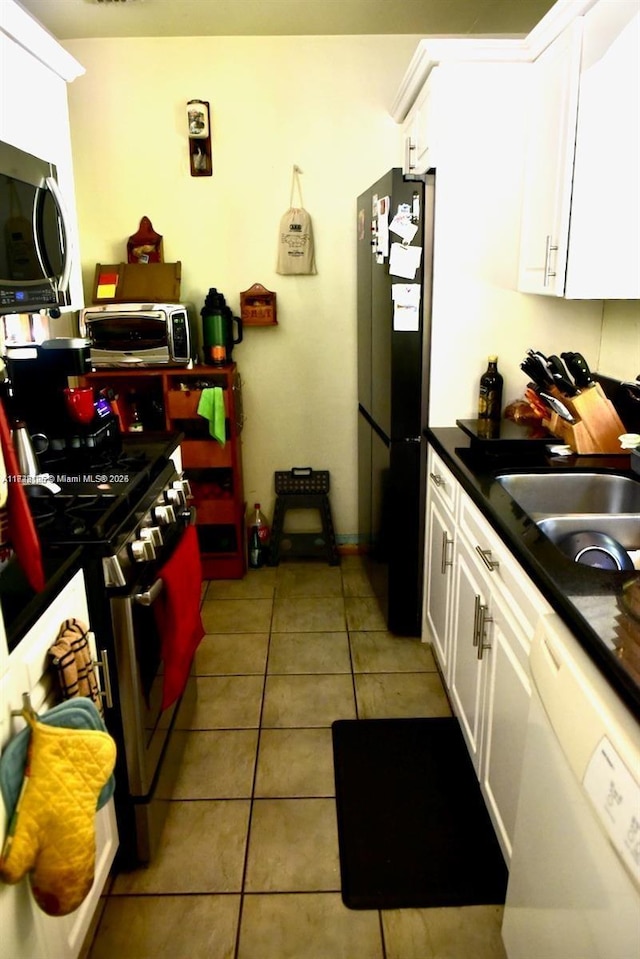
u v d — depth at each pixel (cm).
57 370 196
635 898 81
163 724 183
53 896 107
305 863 176
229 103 318
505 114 231
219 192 328
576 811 99
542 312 250
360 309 323
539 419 243
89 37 308
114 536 144
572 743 99
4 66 145
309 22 293
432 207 239
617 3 166
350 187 328
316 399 355
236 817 191
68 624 128
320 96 318
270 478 368
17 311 143
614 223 178
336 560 361
